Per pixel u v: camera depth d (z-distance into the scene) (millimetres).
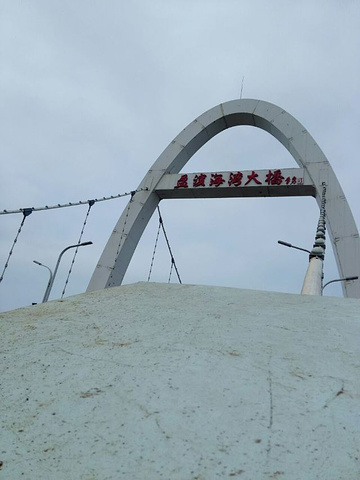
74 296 4637
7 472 1541
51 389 2213
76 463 1581
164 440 1701
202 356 2596
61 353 2752
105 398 2080
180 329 3189
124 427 1810
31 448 1688
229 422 1824
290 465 1537
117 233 24469
